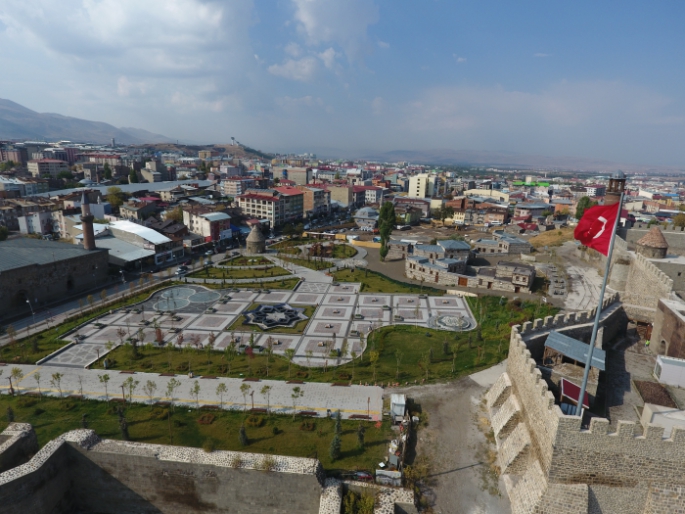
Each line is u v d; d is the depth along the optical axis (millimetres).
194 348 89688
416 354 87938
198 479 48094
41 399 70062
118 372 79438
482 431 60500
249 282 141125
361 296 128375
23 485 44062
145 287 131375
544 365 61969
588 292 125188
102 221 191750
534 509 42719
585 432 40750
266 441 59375
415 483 50812
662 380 61938
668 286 83062
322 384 75125
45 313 110500
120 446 50000
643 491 40750
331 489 46156
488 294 127188
